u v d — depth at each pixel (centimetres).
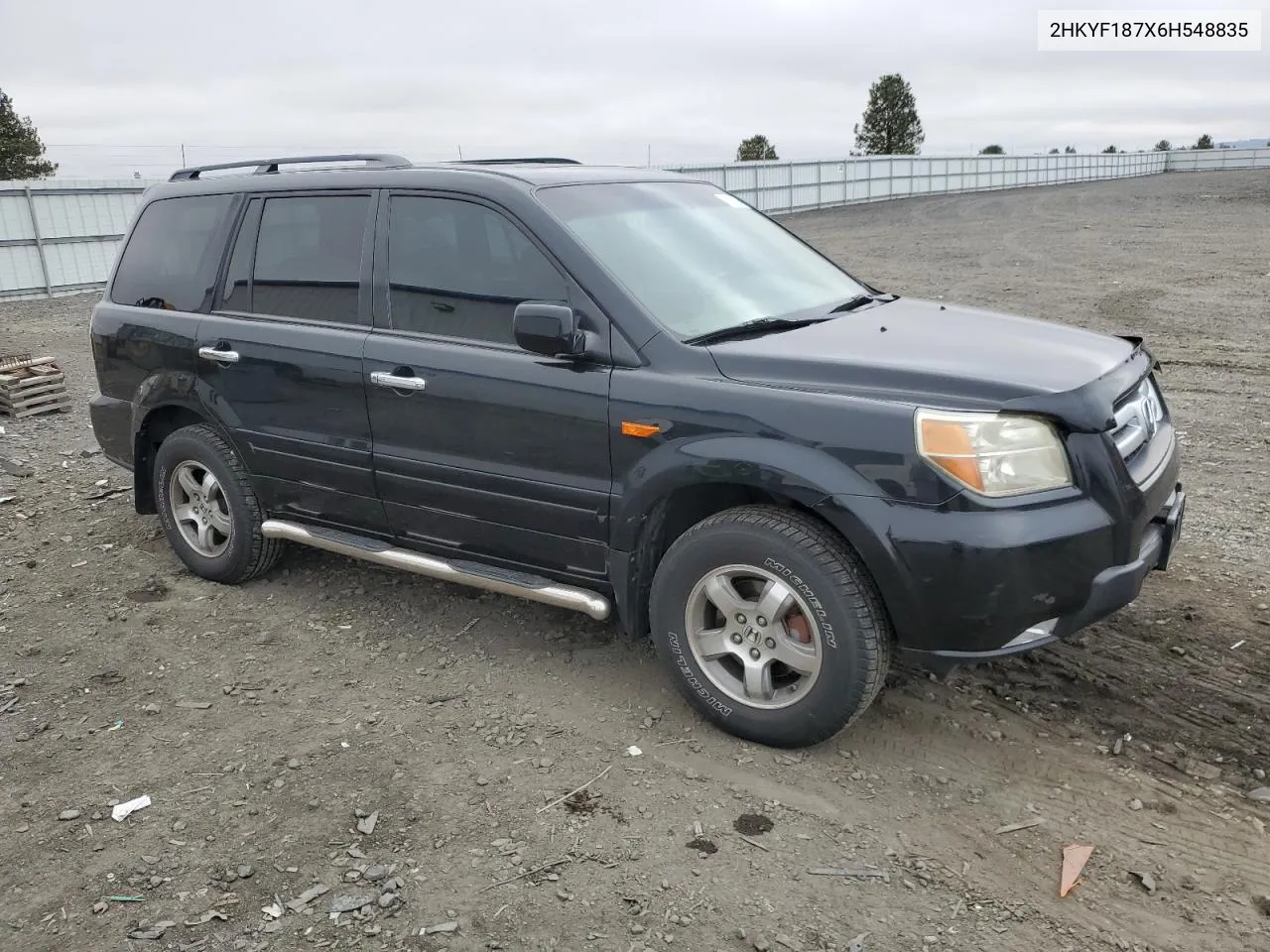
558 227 370
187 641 441
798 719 330
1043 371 321
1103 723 353
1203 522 541
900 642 315
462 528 402
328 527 453
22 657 429
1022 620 302
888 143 7556
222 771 341
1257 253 1938
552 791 324
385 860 293
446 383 386
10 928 270
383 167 438
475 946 258
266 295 455
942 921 263
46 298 1953
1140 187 5006
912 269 1936
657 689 387
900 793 319
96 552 548
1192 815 305
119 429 518
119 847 302
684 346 344
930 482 296
